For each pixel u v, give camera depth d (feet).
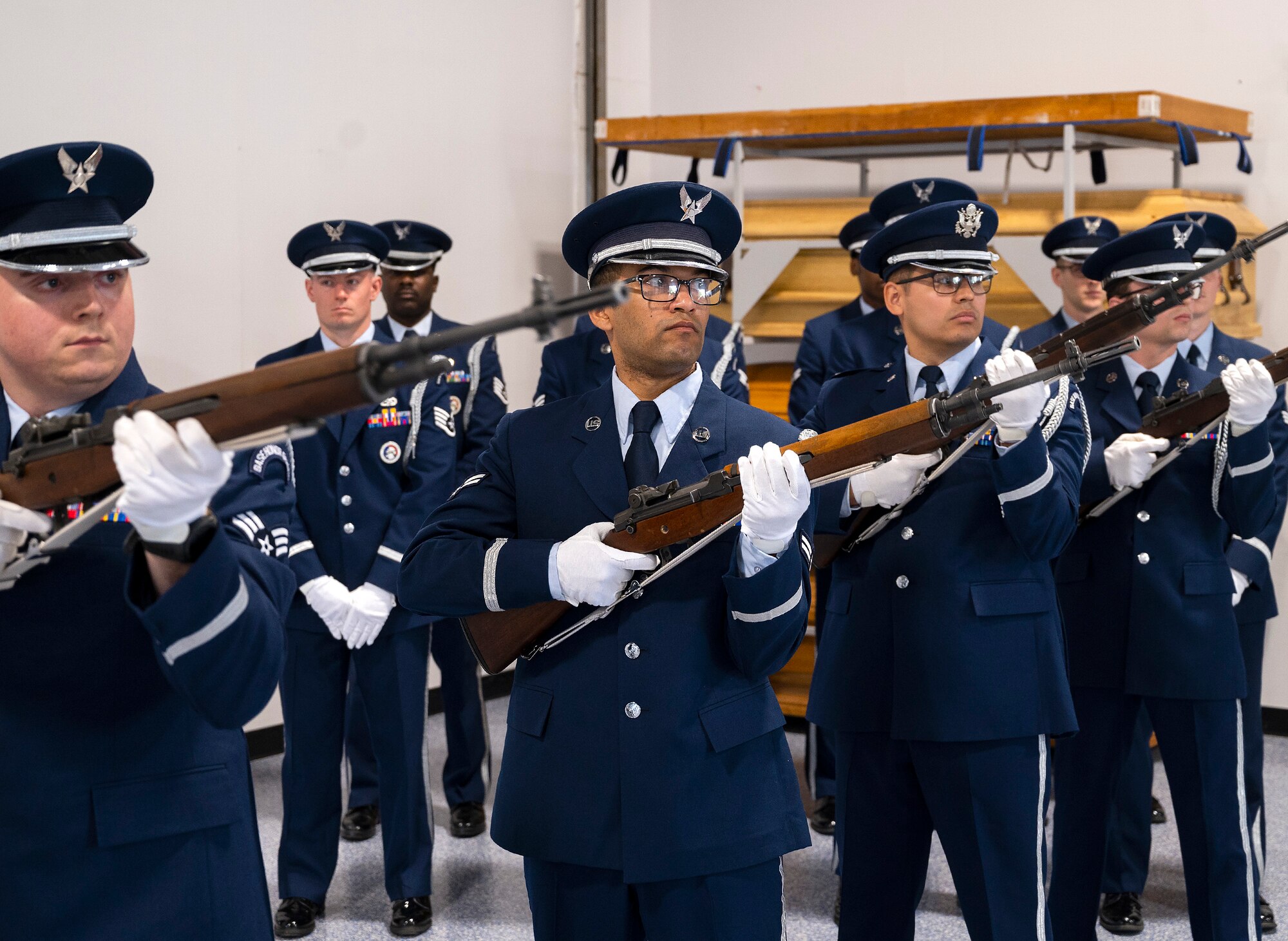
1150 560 9.93
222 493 5.71
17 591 5.22
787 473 5.92
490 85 19.49
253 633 5.17
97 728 5.27
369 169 17.85
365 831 14.17
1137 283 10.52
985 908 8.08
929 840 8.77
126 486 4.53
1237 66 17.39
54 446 4.91
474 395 13.74
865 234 14.65
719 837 6.18
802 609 6.24
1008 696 8.09
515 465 6.91
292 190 16.93
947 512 8.31
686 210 6.39
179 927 5.33
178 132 15.64
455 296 19.07
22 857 5.16
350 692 14.26
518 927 11.64
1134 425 10.21
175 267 15.69
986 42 19.13
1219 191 17.65
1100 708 10.07
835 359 14.28
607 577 6.16
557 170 20.79
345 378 4.35
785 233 17.13
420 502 11.93
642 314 6.44
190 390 4.63
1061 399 8.36
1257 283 17.16
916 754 8.34
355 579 11.81
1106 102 14.94
